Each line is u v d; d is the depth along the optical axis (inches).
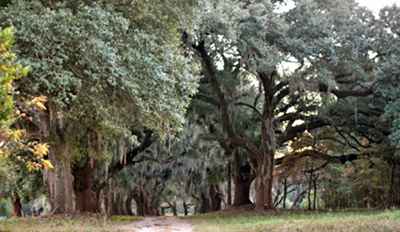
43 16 346.3
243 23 712.4
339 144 1079.6
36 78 341.1
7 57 207.5
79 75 374.0
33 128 579.8
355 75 788.6
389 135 785.6
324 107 870.4
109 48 363.9
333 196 1341.0
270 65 715.4
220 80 836.0
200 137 955.3
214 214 905.5
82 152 693.9
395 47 742.5
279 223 539.2
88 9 365.4
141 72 392.5
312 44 723.4
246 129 956.0
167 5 443.2
